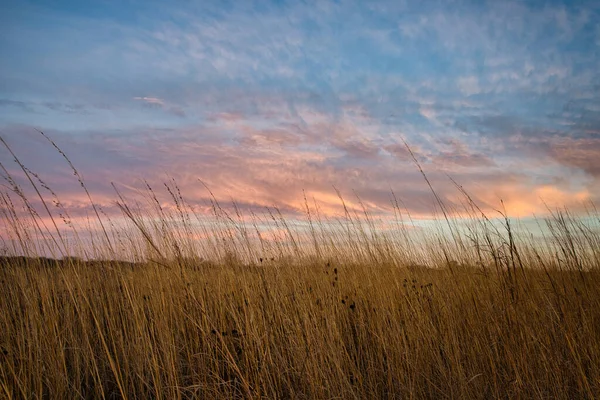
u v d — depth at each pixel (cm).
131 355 377
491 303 434
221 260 535
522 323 392
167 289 450
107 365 386
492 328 407
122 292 458
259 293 461
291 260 523
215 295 469
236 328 429
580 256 465
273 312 436
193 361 397
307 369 349
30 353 328
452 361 366
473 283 463
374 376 380
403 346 406
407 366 375
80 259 484
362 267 549
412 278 521
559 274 463
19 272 427
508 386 352
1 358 349
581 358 365
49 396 336
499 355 390
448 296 460
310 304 426
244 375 371
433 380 376
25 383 309
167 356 346
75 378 357
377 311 455
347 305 499
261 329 413
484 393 350
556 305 421
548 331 395
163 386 349
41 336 358
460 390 345
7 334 363
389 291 477
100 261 506
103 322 414
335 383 347
